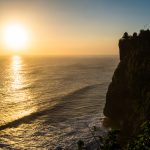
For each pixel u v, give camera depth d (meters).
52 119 64.06
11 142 49.62
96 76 155.50
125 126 48.47
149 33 55.00
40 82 129.62
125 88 54.56
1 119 63.91
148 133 12.39
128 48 59.69
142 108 43.03
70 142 49.44
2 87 114.69
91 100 84.88
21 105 78.94
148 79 48.16
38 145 48.34
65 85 117.38
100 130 54.66
